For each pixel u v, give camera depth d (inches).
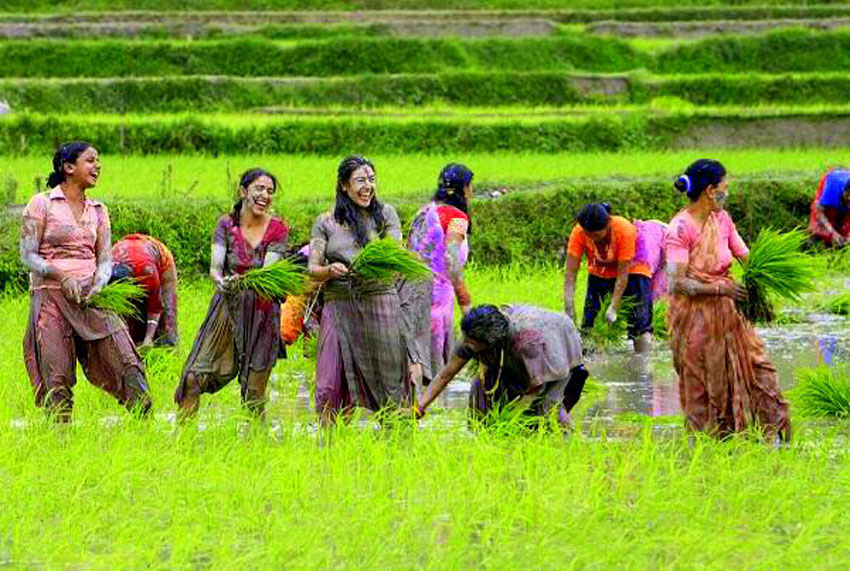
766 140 3041.3
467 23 4397.1
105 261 816.3
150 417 785.6
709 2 4815.5
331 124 2699.3
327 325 799.7
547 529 592.1
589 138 2881.4
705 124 3029.0
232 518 611.8
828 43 4195.4
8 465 682.8
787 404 787.4
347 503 625.6
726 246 791.1
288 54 3922.2
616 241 1121.4
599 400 954.7
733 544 580.1
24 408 842.8
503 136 2792.8
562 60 4119.1
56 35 4195.4
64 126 2586.1
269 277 791.7
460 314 1233.4
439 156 2536.9
